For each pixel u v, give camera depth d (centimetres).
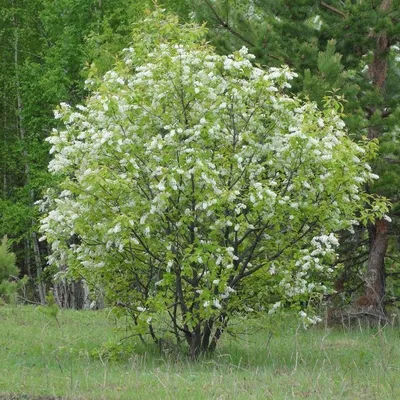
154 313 1326
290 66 1953
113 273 1357
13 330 1717
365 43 1947
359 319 1908
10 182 3891
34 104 3400
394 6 1894
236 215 1292
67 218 1287
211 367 1266
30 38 3600
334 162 1245
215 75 1318
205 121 1238
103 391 1047
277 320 1395
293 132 1291
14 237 3866
